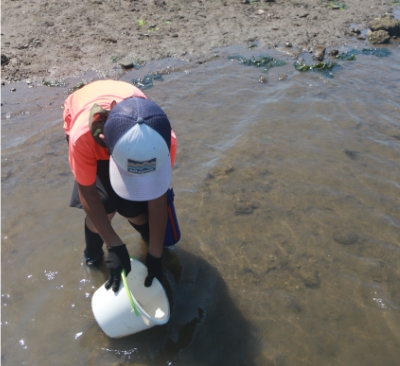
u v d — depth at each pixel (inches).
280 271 111.3
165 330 96.8
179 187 136.2
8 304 100.2
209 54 225.0
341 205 131.6
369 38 256.2
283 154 152.6
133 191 78.1
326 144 158.4
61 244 115.3
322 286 107.7
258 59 222.2
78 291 104.3
